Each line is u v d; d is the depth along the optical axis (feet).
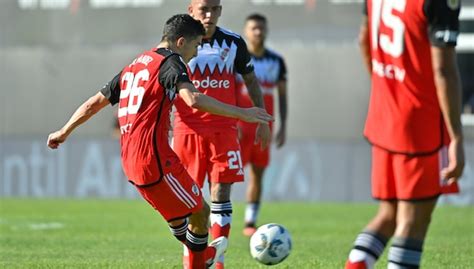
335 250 127.03
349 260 71.92
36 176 263.08
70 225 170.60
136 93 84.38
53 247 130.31
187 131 100.99
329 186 244.83
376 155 71.56
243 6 253.65
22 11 269.03
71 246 131.95
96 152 257.75
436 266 107.04
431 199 68.74
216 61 101.50
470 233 153.48
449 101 65.87
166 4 260.83
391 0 69.46
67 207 219.82
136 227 166.30
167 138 85.30
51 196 261.44
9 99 270.26
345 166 244.22
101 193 257.34
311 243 137.18
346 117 250.37
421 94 68.64
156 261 111.86
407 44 68.54
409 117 68.74
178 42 86.63
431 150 68.28
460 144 66.08
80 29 266.16
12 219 184.65
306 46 252.42
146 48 262.67
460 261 112.16
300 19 252.62
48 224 172.86
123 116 85.46
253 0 253.85
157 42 262.26
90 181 258.37
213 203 99.81
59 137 90.38
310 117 251.60
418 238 69.00
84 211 207.10
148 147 83.87
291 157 246.27
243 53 102.68
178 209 85.87
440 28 66.23
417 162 68.64
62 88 267.39
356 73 250.16
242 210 215.72
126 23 263.49
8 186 265.34
